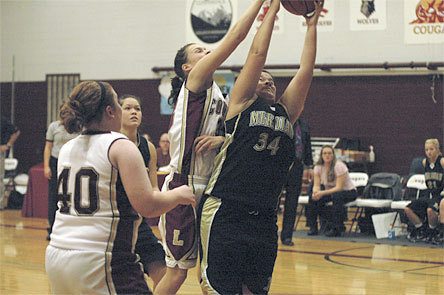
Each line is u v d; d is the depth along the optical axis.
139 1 15.26
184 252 3.62
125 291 2.81
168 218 3.67
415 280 6.68
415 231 9.72
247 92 3.49
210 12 14.55
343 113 13.37
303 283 6.50
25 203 12.75
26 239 9.62
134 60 15.35
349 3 13.23
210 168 3.66
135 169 2.79
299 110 3.75
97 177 2.82
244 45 13.99
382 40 13.03
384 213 10.41
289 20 13.75
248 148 3.42
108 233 2.81
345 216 10.66
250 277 3.48
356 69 13.26
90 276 2.77
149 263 4.52
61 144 8.83
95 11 15.69
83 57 15.85
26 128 16.39
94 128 2.96
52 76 16.16
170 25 15.00
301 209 11.67
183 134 3.61
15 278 6.69
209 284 3.41
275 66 13.78
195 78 3.60
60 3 16.02
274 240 3.54
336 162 10.30
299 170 9.17
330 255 8.34
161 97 15.03
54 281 2.86
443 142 12.63
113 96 2.98
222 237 3.40
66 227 2.86
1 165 14.20
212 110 3.64
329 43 13.39
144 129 15.15
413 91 12.85
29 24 16.34
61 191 2.91
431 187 9.59
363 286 6.36
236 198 3.42
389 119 13.03
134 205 2.79
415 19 12.77
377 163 13.11
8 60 16.56
